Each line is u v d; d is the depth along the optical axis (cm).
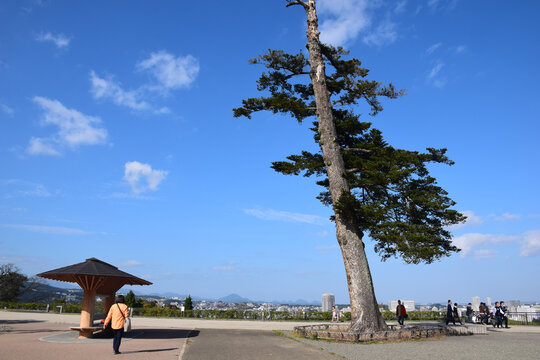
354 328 1781
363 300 1833
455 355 1156
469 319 3067
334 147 2119
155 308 3975
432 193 2059
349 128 2294
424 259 1839
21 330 1900
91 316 1597
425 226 1844
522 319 3325
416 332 1678
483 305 2936
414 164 2031
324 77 2262
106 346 1334
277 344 1429
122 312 1187
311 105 2406
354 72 2325
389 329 1833
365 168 2022
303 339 1655
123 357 1074
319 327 2095
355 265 1892
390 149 1969
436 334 1770
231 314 3706
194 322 2991
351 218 1948
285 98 2216
